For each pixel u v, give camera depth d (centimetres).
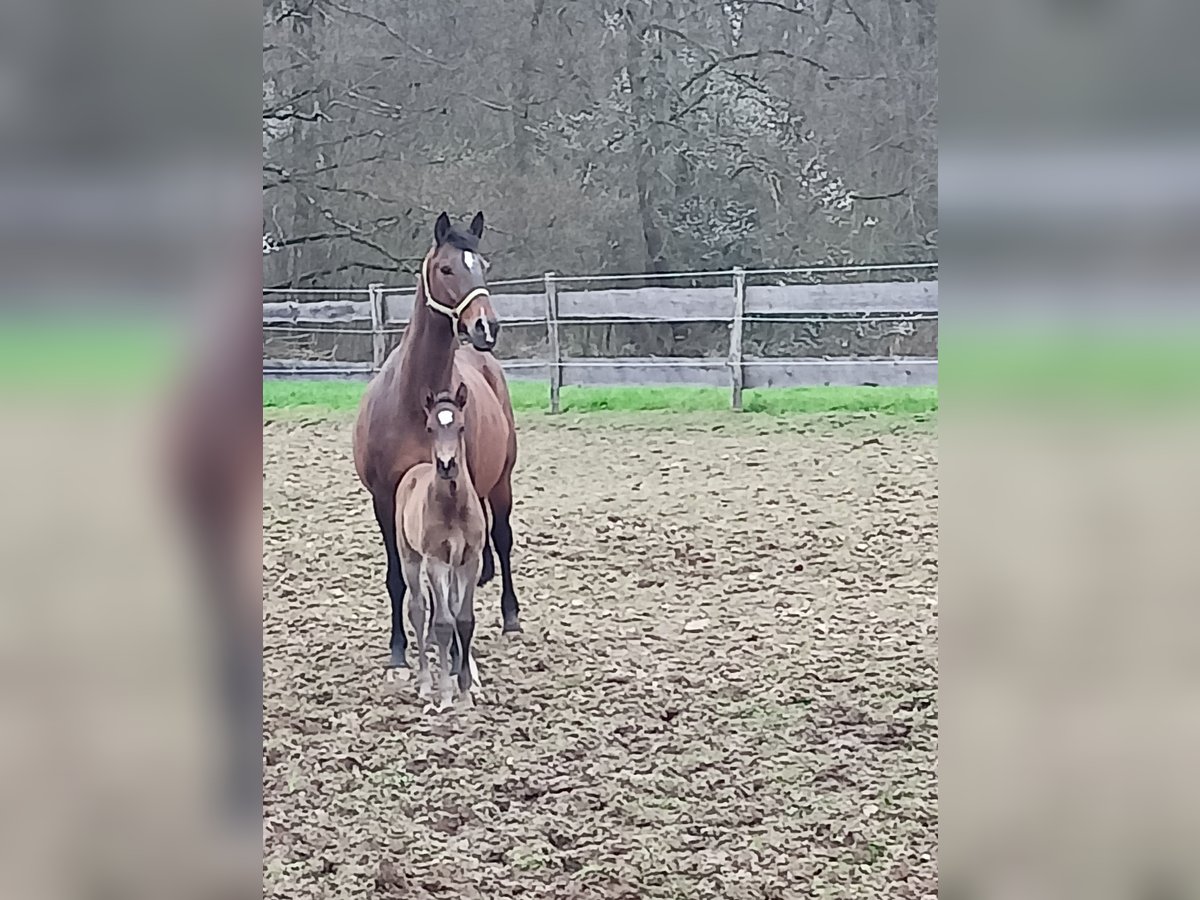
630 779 201
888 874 199
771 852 200
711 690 201
